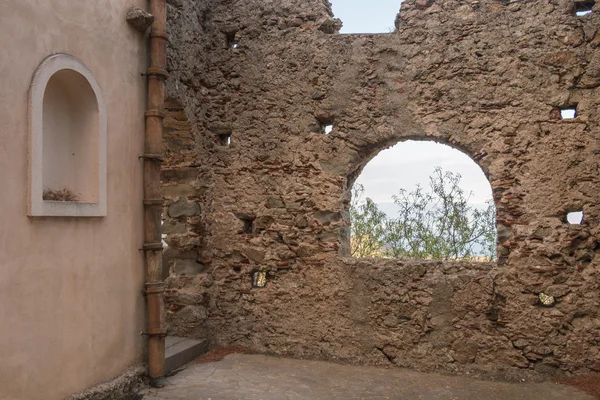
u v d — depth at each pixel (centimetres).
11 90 347
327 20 621
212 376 536
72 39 408
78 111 437
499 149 561
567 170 542
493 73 566
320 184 613
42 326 374
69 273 402
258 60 637
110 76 457
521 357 543
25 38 360
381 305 586
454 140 574
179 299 630
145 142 506
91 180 435
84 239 420
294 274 618
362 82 604
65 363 396
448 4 584
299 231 618
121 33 474
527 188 551
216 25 653
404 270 580
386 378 542
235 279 639
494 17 569
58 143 425
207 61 653
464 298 561
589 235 533
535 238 547
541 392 503
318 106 616
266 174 632
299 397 480
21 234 355
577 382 519
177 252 646
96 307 434
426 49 586
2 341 340
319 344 605
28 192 360
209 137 650
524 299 546
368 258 604
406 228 895
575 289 534
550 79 550
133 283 486
